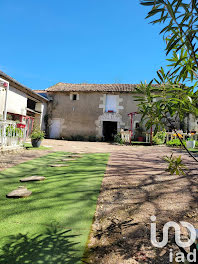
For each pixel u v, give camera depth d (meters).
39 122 14.66
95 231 1.58
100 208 2.05
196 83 1.22
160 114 1.24
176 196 2.43
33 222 1.68
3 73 8.41
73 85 17.08
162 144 12.12
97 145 10.92
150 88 1.26
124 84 16.33
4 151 5.69
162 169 4.09
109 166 4.35
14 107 10.27
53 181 3.04
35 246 1.32
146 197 2.39
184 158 5.64
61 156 5.86
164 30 0.93
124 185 2.89
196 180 3.18
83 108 15.47
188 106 1.27
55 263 1.16
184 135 10.90
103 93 15.23
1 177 3.22
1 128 5.98
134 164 4.66
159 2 0.88
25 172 3.64
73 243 1.38
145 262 1.19
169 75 1.21
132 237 1.50
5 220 1.71
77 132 15.35
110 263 1.18
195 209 2.01
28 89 11.20
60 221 1.72
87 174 3.53
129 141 12.31
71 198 2.31
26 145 8.30
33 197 2.33
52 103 15.95
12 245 1.32
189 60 1.06
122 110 14.81
